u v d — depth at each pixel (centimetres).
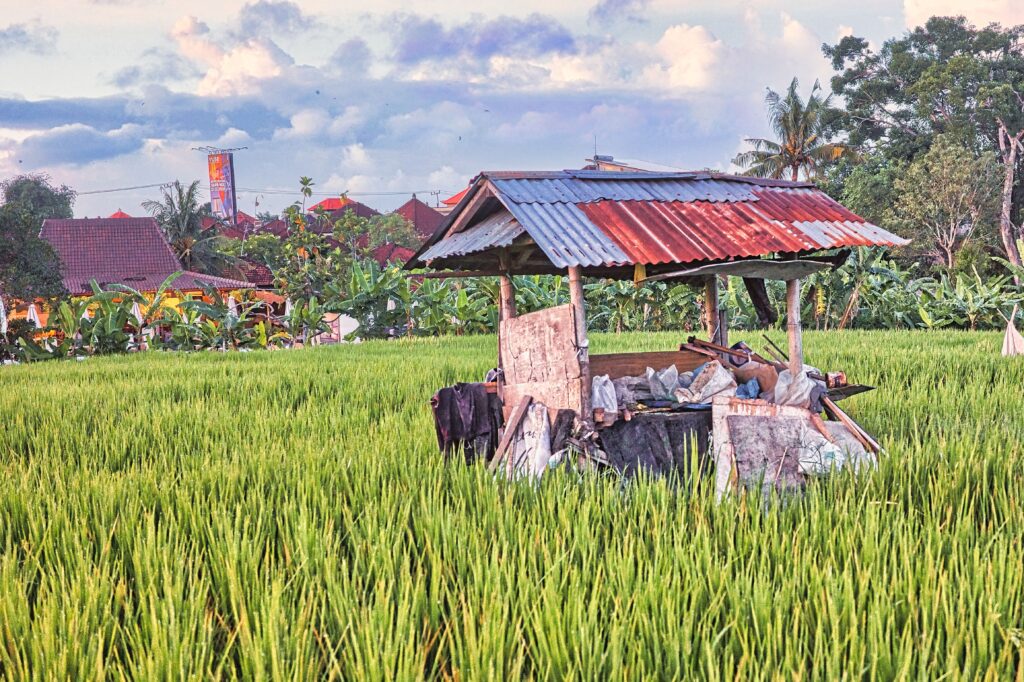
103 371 1430
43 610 373
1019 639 324
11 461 701
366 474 607
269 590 392
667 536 434
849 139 5488
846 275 2433
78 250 4194
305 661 337
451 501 555
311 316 2239
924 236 4456
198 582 405
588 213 671
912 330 2175
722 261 700
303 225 2620
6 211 2941
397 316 2400
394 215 5772
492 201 764
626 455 624
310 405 964
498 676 316
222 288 3422
